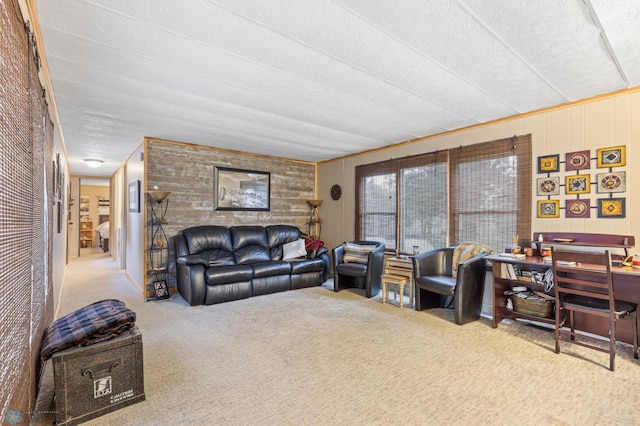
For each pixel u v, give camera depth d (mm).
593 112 2914
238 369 2277
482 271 3396
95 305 2256
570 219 3035
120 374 1815
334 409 1811
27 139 1468
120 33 1895
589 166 2928
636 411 1787
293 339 2830
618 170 2764
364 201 5297
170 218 4582
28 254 1501
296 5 1650
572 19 1776
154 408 1817
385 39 1987
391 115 3467
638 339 2609
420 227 4410
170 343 2736
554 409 1807
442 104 3129
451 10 1700
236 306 3863
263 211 5598
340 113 3400
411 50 2123
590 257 2715
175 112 3324
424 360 2418
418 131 4102
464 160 3914
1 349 1021
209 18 1758
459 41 2010
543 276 3016
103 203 10992
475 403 1866
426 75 2494
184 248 4336
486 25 1838
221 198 5066
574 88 2736
